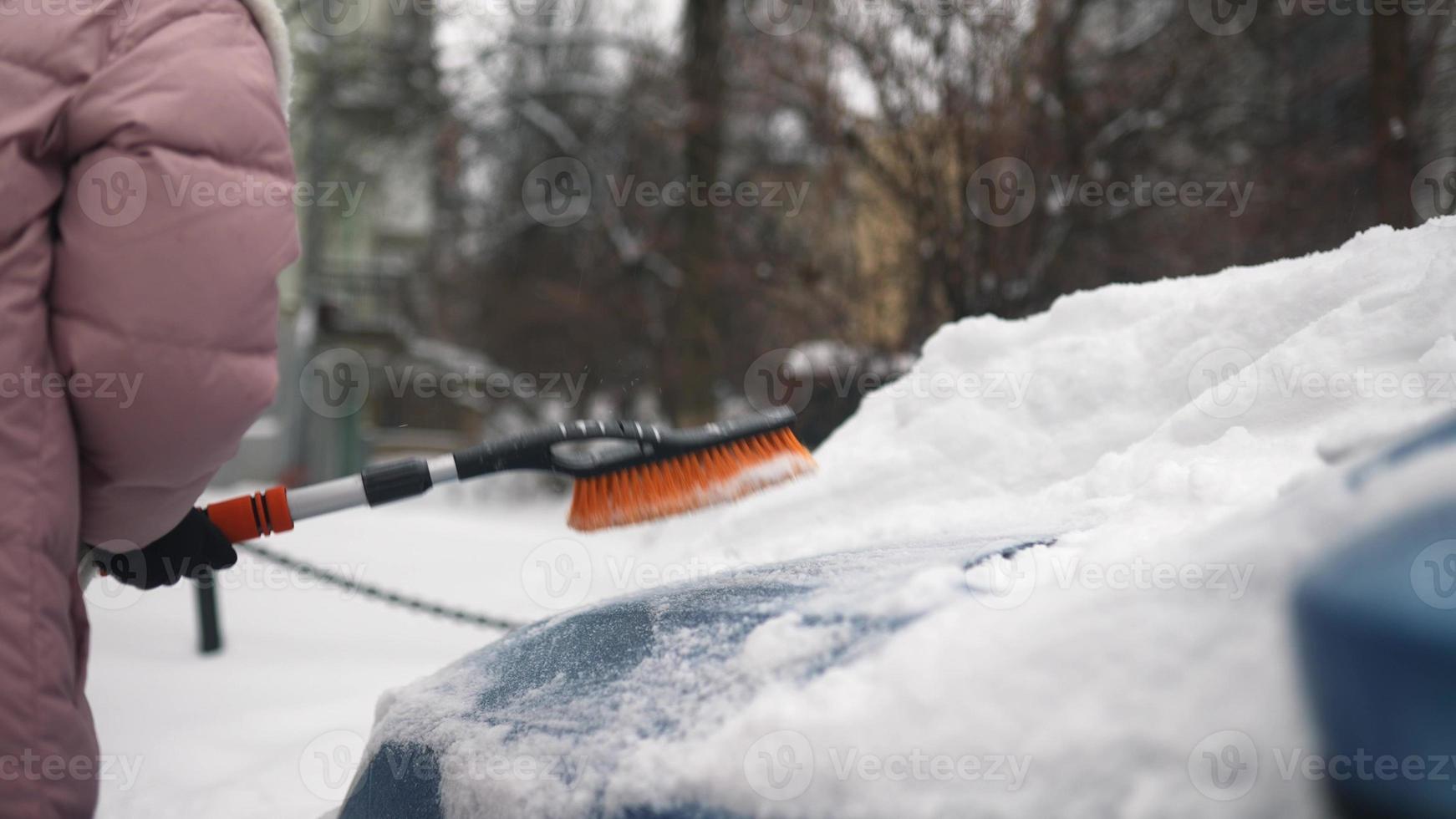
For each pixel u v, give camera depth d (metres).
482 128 13.33
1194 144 9.48
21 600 1.18
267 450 12.77
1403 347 1.40
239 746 2.87
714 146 10.43
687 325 10.44
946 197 7.07
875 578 1.06
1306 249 8.62
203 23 1.30
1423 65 7.75
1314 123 9.86
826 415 7.58
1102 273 8.05
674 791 0.90
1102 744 0.76
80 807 1.24
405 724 1.25
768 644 0.98
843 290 7.85
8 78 1.21
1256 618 0.74
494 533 8.02
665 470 1.78
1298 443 1.34
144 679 3.71
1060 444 2.02
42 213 1.23
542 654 1.24
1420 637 0.66
